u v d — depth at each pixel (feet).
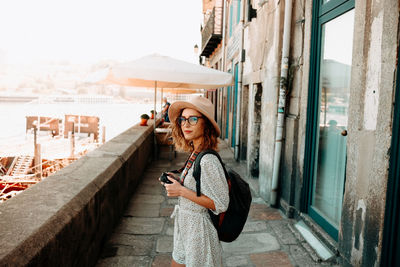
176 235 5.93
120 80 28.27
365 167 8.05
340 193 10.44
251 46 21.54
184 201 5.60
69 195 7.64
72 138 52.80
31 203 6.88
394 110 6.98
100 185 9.53
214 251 5.44
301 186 12.86
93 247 8.99
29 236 5.32
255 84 20.52
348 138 8.99
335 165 10.84
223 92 41.24
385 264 7.36
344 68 10.37
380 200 7.37
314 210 12.12
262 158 16.70
